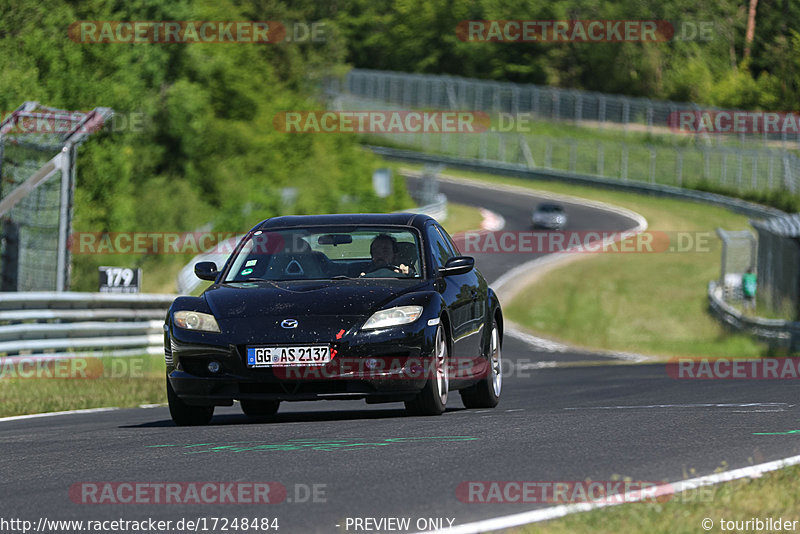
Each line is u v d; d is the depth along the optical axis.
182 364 30.61
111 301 63.47
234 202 153.50
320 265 33.38
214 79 175.00
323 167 181.38
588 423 28.33
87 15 139.88
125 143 130.88
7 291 74.50
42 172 65.75
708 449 23.36
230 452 24.33
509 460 22.05
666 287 149.50
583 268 165.38
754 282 123.31
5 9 130.38
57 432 31.92
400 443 24.86
